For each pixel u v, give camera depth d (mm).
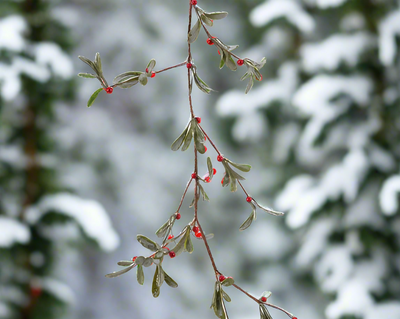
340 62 5590
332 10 5836
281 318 7949
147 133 9953
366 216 5332
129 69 9695
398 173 5352
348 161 5344
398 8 5367
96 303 9375
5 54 4691
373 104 5488
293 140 6766
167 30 9766
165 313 9562
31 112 5086
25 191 4953
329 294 5734
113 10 9820
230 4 9727
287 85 6867
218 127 9398
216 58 9750
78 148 8891
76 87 5344
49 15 5129
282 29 7121
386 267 5281
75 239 4965
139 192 9477
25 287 4848
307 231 6098
